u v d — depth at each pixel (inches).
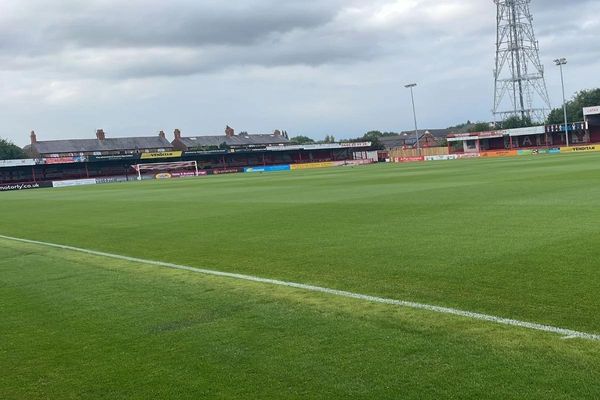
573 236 376.8
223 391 171.3
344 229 503.2
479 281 279.6
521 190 756.6
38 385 185.0
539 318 216.8
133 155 3560.5
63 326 249.6
